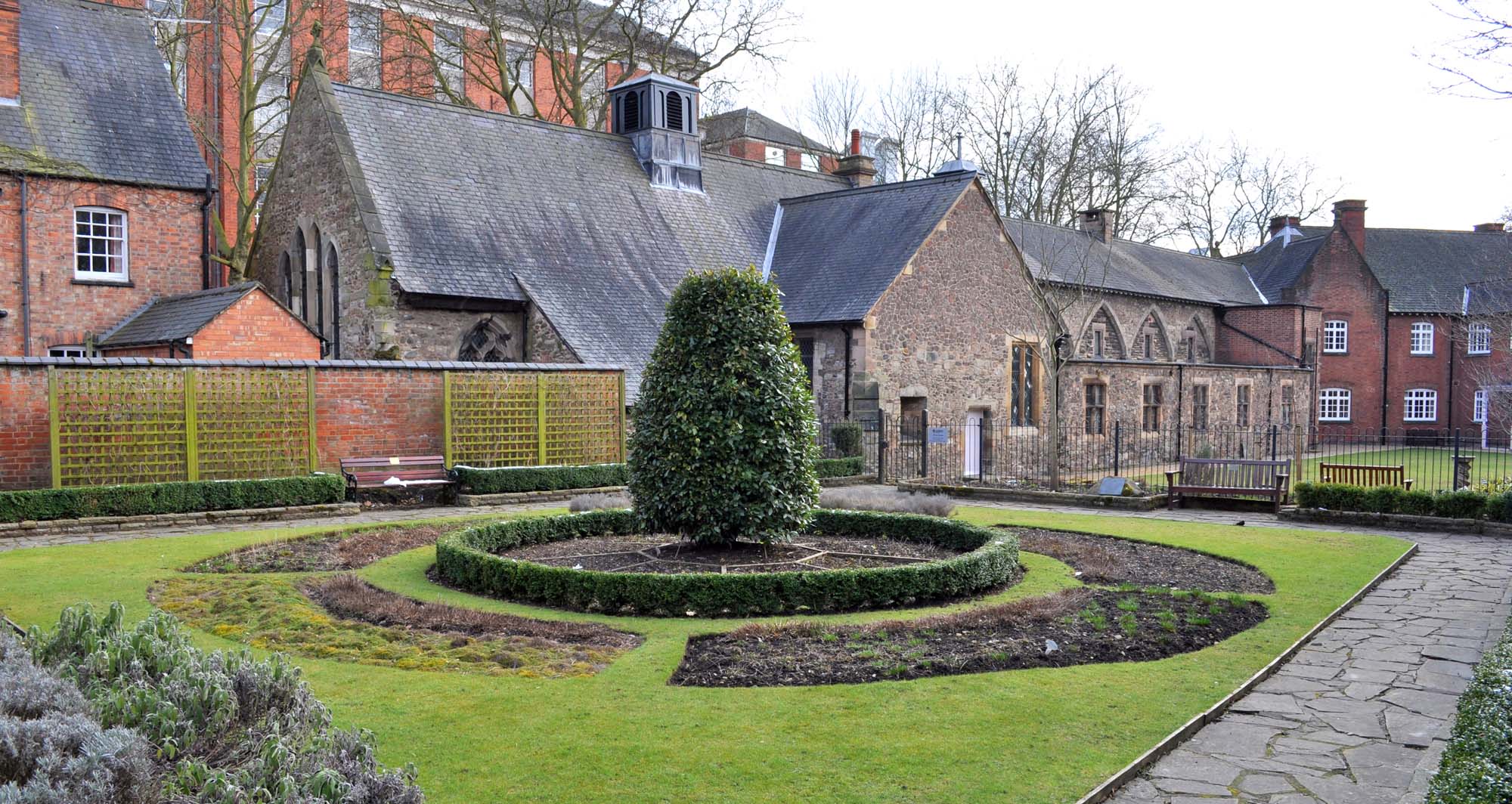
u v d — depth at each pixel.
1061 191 46.12
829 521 13.16
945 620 8.29
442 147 24.41
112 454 15.42
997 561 10.09
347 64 34.62
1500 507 15.13
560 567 9.23
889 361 25.17
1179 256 44.97
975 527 11.76
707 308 10.89
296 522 15.50
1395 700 6.75
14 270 21.67
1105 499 18.53
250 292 19.89
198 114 32.75
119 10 25.80
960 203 27.20
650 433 10.99
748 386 10.78
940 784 5.10
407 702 6.28
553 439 20.27
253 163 29.23
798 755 5.45
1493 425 43.50
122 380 15.48
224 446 16.48
